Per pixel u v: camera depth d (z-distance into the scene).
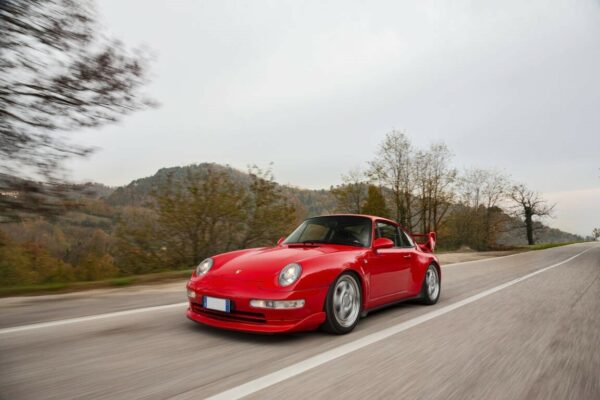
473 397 2.28
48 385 2.32
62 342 3.26
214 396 2.18
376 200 38.38
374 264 4.19
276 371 2.62
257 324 3.26
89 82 5.87
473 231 41.03
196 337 3.44
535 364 2.90
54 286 6.84
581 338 3.69
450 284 7.82
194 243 14.83
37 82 5.70
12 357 2.86
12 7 5.31
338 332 3.61
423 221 39.78
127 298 5.68
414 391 2.35
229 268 3.65
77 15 5.65
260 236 16.12
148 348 3.11
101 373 2.54
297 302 3.27
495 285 7.65
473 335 3.73
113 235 14.03
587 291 6.88
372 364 2.81
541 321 4.41
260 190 15.87
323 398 2.20
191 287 3.67
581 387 2.48
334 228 4.66
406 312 4.86
